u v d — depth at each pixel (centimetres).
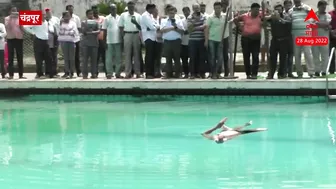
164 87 1223
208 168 686
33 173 675
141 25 1270
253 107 1100
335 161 707
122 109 1118
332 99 1152
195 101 1195
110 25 1291
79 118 1036
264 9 1218
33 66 1598
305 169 673
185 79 1228
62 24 1312
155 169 686
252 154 750
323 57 1241
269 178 638
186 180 636
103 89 1254
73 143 841
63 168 696
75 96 1274
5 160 741
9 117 1057
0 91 1312
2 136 896
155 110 1095
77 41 1351
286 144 802
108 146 815
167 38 1239
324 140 824
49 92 1284
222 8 1273
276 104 1130
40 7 1930
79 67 1377
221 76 1294
